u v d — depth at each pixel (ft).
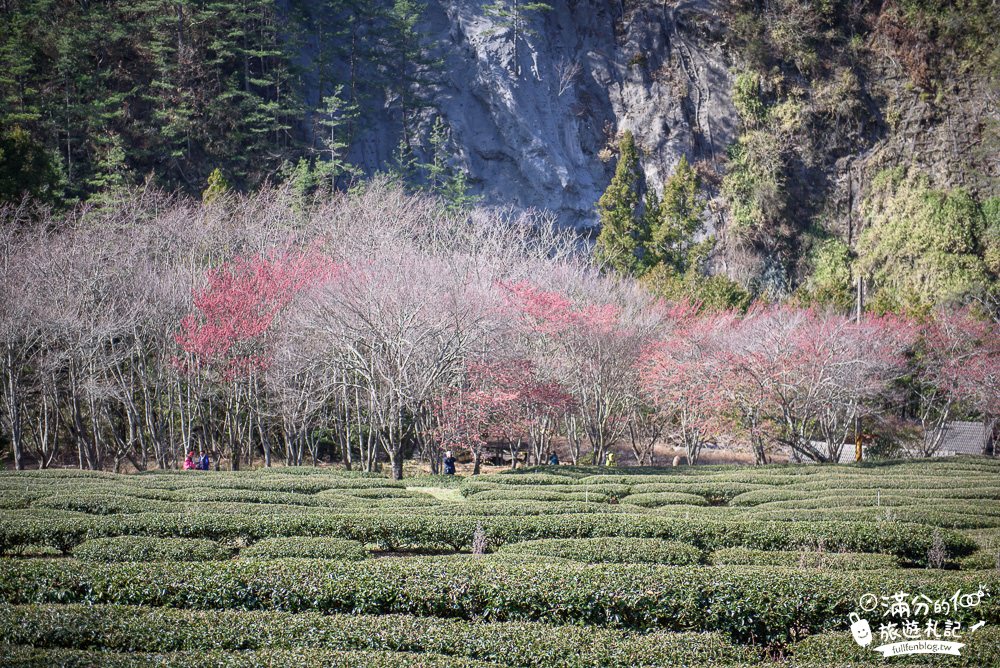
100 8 173.06
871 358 104.37
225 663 25.34
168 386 102.89
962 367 112.88
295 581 34.30
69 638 27.96
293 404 97.30
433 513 56.29
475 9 216.33
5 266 93.40
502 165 203.92
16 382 94.27
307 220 128.98
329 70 189.47
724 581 33.94
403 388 86.79
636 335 101.19
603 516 52.01
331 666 25.43
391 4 212.23
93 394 92.99
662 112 226.38
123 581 34.04
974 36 218.18
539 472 85.87
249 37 183.62
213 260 112.57
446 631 29.19
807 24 225.56
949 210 200.75
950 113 217.97
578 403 99.19
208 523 49.70
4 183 117.08
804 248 215.51
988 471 84.64
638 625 33.45
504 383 92.94
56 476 72.84
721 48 228.63
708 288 143.54
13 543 46.93
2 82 150.30
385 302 87.56
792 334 102.73
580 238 204.13
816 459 99.81
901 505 59.77
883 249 205.67
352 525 50.83
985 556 43.62
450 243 122.01
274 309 95.86
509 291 100.42
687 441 109.60
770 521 50.21
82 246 99.71
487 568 35.83
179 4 173.88
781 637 32.71
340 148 185.06
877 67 224.94
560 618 33.55
